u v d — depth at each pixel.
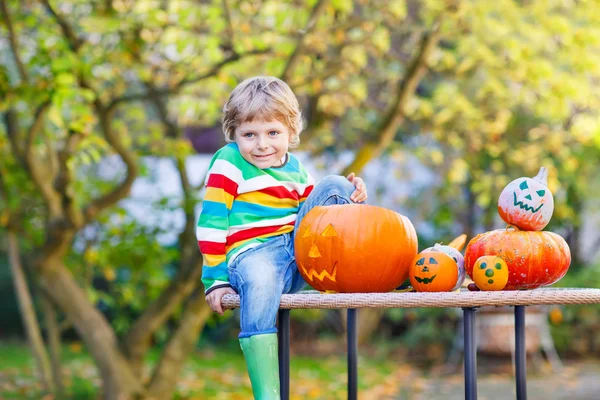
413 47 5.84
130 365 5.26
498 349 7.78
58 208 5.02
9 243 6.34
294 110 2.69
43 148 5.82
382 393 6.62
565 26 5.05
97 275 8.56
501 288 2.45
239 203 2.64
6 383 6.73
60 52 4.36
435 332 8.59
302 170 2.82
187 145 5.53
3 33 4.94
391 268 2.53
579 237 9.08
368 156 5.06
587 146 7.76
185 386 6.77
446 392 6.73
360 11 6.24
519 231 2.53
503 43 5.31
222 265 2.54
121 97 4.78
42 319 9.55
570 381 7.02
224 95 5.47
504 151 6.73
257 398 2.36
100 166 7.72
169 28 5.01
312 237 2.54
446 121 6.23
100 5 5.00
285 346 2.58
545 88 5.49
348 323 3.09
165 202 5.65
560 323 8.47
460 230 9.02
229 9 4.71
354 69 5.49
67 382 6.89
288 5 5.07
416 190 9.14
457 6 4.84
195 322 5.22
